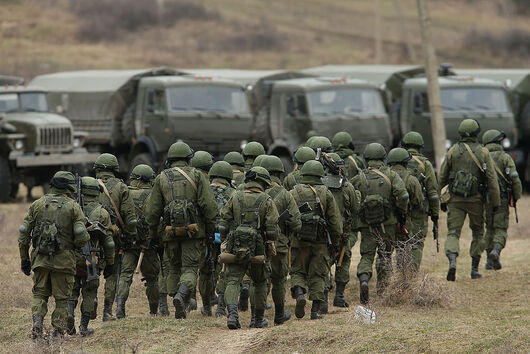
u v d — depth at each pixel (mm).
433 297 27953
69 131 61281
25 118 60188
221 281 27172
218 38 157875
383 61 147125
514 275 33438
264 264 24484
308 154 27453
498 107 61844
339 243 27125
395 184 28438
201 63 141375
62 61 136250
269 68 140250
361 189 28812
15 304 29734
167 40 156250
